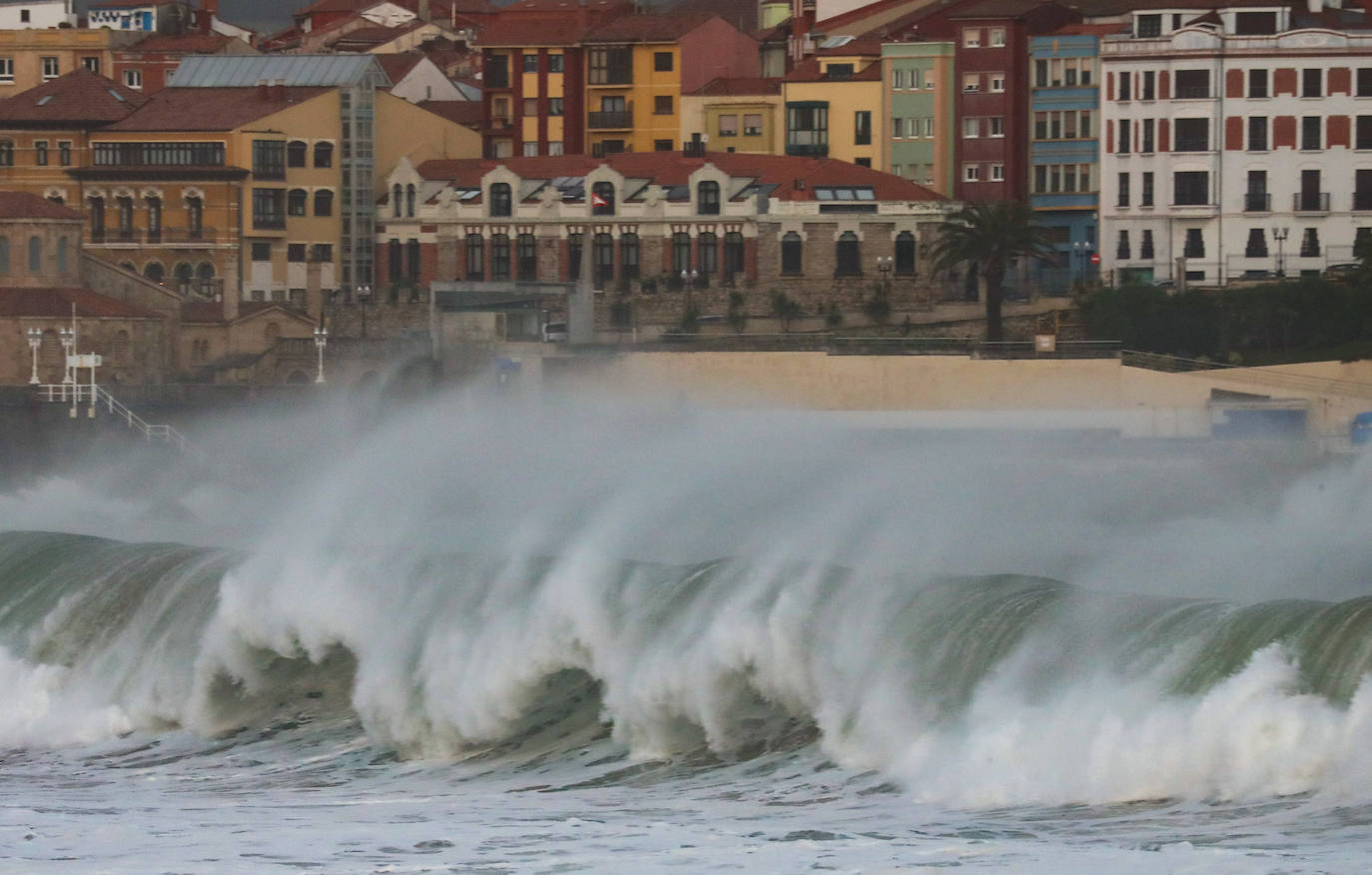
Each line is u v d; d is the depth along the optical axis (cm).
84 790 19488
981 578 19225
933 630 18475
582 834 15950
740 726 19288
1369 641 15638
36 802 18562
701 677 19462
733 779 18238
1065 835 14962
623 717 19888
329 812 17525
